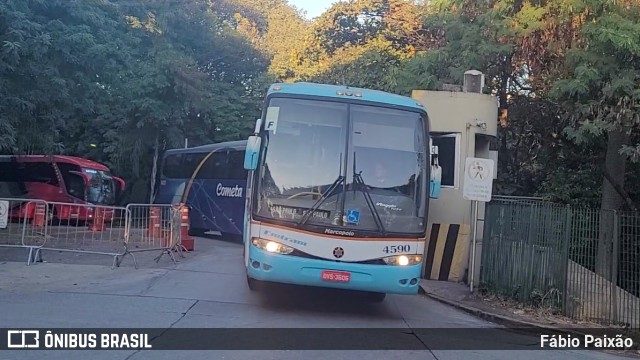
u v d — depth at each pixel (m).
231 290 11.15
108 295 10.09
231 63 35.34
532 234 11.77
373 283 9.05
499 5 15.70
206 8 33.41
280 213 9.11
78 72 16.58
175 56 27.22
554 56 15.55
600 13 13.56
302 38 33.91
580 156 17.14
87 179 26.16
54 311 8.71
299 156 9.33
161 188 26.61
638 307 10.38
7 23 14.36
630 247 10.55
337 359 7.11
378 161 9.42
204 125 31.47
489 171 12.48
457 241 14.30
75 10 16.50
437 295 12.51
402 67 20.06
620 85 12.43
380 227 9.16
